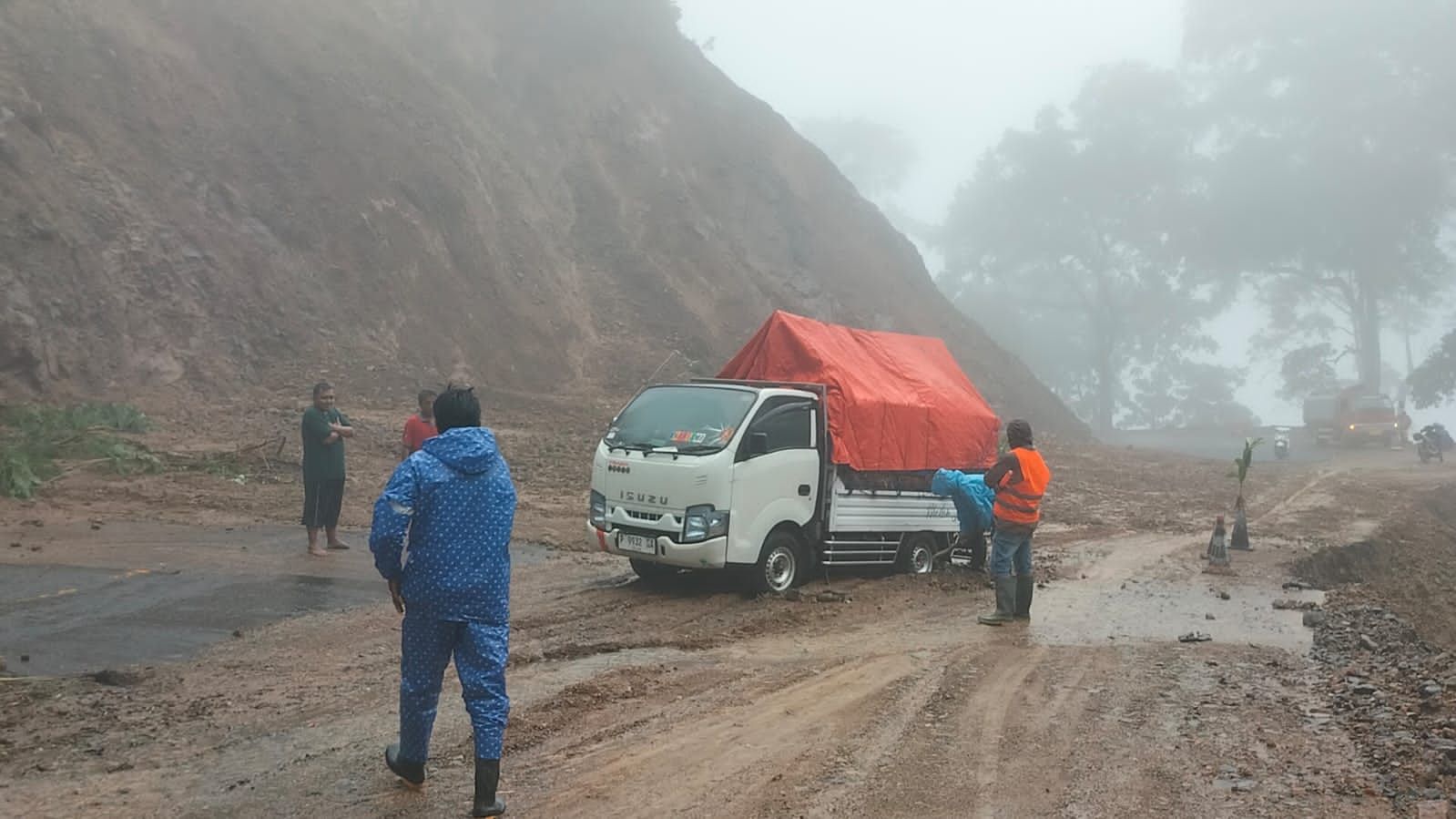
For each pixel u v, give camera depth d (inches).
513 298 1201.4
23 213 853.8
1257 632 391.5
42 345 799.7
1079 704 277.3
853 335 499.2
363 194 1133.1
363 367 989.8
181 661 289.7
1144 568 557.0
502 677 194.9
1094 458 1358.3
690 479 391.2
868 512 456.4
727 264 1502.2
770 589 416.2
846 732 246.5
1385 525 831.7
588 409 1044.5
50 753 215.3
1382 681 306.8
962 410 504.4
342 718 244.8
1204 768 225.1
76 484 590.6
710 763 222.5
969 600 437.7
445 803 194.9
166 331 906.1
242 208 1043.3
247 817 184.9
